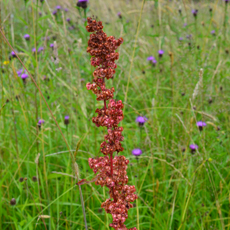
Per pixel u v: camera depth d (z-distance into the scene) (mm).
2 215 2646
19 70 3957
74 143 3445
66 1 4879
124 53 4277
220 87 4023
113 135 1339
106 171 1385
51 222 2432
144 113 4262
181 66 3951
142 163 3289
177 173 2879
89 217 2457
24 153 3180
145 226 2488
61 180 2916
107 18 6199
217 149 3248
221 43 4805
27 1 3322
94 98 2832
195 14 4746
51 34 4723
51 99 2930
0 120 3400
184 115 3557
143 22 5973
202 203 2637
